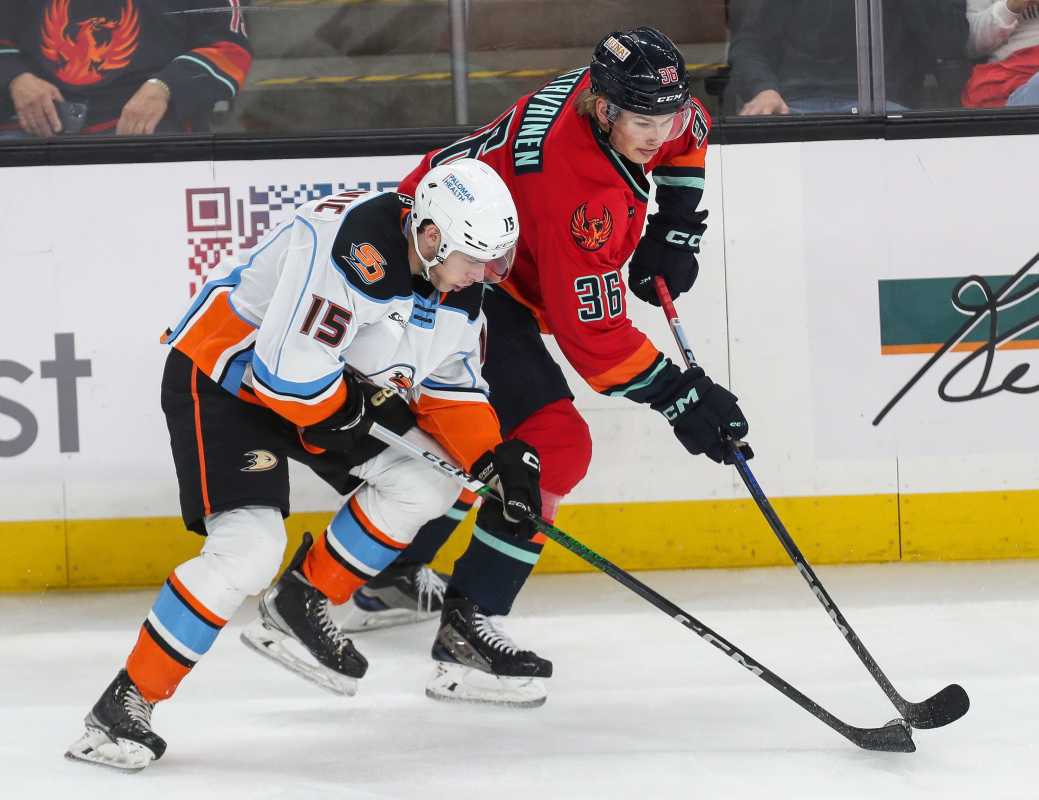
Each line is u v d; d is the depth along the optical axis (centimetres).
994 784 856
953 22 1455
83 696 1107
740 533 1502
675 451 1491
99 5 1457
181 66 1467
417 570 1299
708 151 1468
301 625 1000
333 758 945
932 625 1256
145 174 1452
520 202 1021
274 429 959
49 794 880
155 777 910
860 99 1472
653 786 871
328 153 1459
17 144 1444
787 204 1471
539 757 936
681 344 1105
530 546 1073
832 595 1377
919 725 927
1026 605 1313
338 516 1022
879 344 1481
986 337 1478
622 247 1062
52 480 1477
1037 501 1496
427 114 1496
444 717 1036
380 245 885
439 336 955
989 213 1468
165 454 1475
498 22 1480
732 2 1477
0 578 1490
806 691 1075
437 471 995
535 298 1113
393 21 1479
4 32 1465
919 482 1495
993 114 1452
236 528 924
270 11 1470
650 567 1509
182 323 969
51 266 1456
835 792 849
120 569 1491
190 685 1127
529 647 1235
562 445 1102
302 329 875
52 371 1466
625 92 946
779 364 1484
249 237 1463
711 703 1051
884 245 1473
